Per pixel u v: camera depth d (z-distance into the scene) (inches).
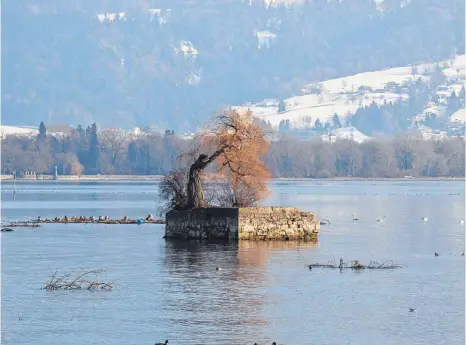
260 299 7229.3
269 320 6599.4
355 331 6348.4
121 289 7578.7
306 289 7613.2
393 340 6156.5
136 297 7268.7
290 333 6279.5
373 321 6604.3
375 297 7337.6
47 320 6574.8
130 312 6796.3
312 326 6466.5
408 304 7121.1
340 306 7027.6
